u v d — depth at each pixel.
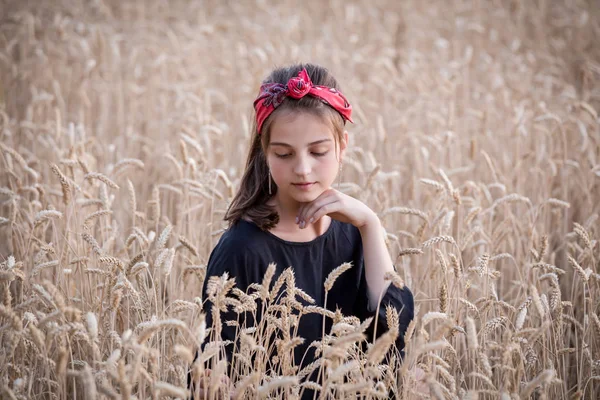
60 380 2.36
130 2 10.26
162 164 5.06
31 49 7.49
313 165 2.43
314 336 2.71
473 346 1.99
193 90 6.20
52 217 2.88
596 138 4.79
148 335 2.02
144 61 7.57
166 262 2.46
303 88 2.37
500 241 3.54
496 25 9.11
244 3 10.68
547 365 2.77
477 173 4.90
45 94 5.41
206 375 2.29
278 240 2.59
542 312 2.28
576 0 9.79
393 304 2.62
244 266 2.54
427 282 3.36
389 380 2.32
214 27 8.66
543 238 2.84
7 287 2.39
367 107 5.99
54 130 4.93
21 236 3.36
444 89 5.92
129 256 3.46
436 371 2.46
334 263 2.72
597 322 2.64
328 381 2.00
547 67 7.20
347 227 2.77
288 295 2.26
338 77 6.74
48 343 2.19
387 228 3.82
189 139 3.75
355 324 2.40
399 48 8.53
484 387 2.74
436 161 4.90
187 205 3.68
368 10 10.02
